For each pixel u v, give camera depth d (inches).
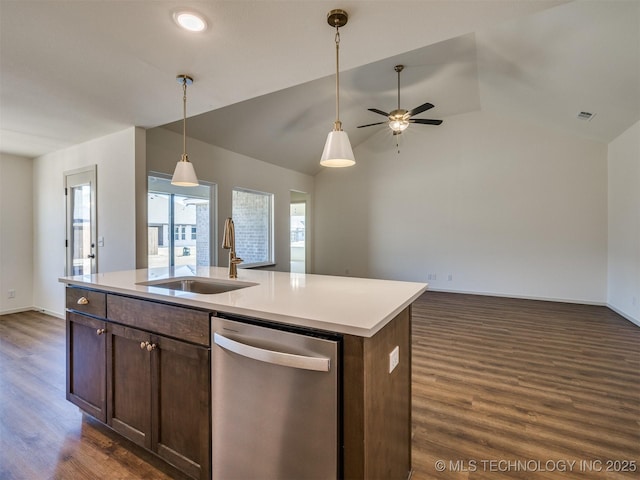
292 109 189.9
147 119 128.1
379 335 44.4
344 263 283.6
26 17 67.7
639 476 59.2
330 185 288.5
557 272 206.8
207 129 177.8
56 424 76.4
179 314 55.9
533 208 212.7
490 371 103.9
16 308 180.2
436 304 198.7
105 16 67.5
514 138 217.3
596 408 82.0
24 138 151.2
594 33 102.3
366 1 62.9
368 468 40.5
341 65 89.0
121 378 65.9
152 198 235.6
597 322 159.3
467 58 149.6
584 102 150.5
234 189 215.6
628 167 164.9
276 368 44.8
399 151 257.3
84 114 122.8
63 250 168.1
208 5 64.1
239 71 91.6
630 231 162.7
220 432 50.9
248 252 235.8
